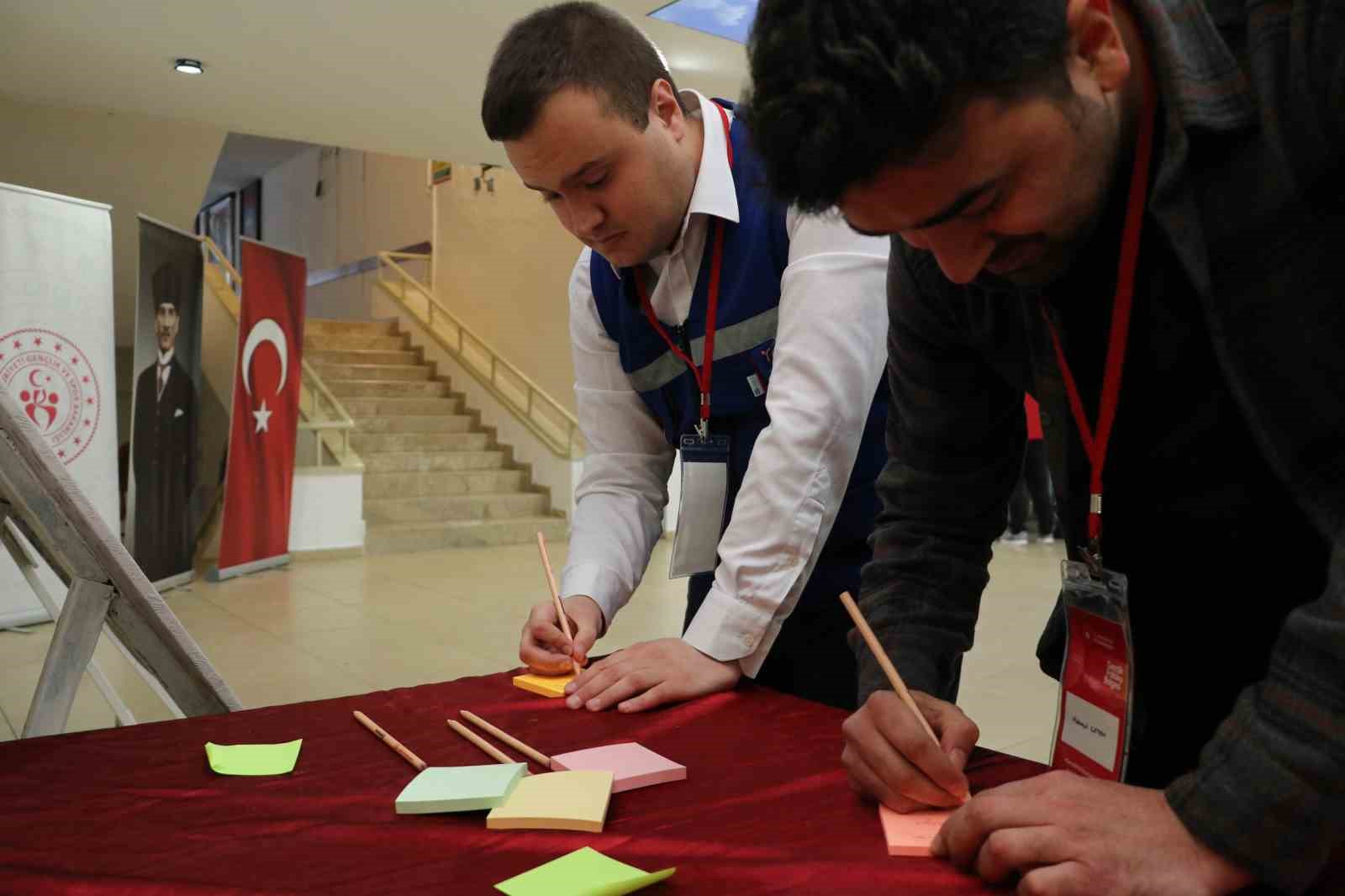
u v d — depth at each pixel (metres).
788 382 1.16
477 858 0.71
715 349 1.30
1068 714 0.82
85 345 3.88
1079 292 0.71
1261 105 0.58
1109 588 0.76
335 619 4.07
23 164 6.11
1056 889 0.57
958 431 0.91
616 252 1.22
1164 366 0.68
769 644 1.15
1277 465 0.61
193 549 4.95
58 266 3.78
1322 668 0.53
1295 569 0.69
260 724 1.05
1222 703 0.77
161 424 4.63
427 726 1.04
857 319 1.14
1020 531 6.09
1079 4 0.54
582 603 1.31
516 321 8.13
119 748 0.97
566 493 7.05
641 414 1.47
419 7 3.88
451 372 8.40
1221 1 0.63
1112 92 0.57
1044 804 0.63
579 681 1.12
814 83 0.51
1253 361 0.60
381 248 10.35
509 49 1.10
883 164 0.52
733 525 1.17
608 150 1.10
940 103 0.49
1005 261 0.64
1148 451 0.72
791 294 1.17
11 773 0.90
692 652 1.14
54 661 1.14
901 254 0.86
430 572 5.29
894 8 0.49
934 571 0.94
